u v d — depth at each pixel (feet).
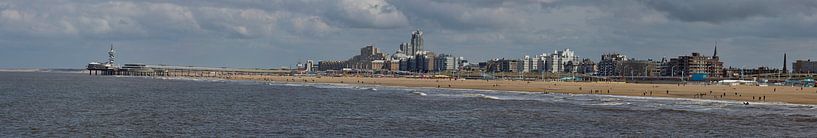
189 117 206.59
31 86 508.12
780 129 170.19
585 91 415.44
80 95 355.97
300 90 452.76
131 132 165.37
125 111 232.53
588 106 257.96
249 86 555.28
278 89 474.08
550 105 265.34
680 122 187.52
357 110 237.45
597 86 509.76
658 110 233.35
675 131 166.20
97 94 370.32
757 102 278.46
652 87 479.82
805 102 275.39
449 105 266.77
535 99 317.01
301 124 184.03
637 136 157.17
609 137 155.33
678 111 228.43
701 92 376.68
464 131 167.22
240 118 203.10
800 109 236.84
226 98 327.88
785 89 419.13
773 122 187.52
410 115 213.87
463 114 217.36
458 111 231.30
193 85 578.66
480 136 157.38
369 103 282.77
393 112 226.99
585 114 215.92
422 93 398.83
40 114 216.95
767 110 232.12
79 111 231.50
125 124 184.03
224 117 206.69
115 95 359.05
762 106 253.65
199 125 181.16
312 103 282.97
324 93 397.80
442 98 328.90
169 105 268.00
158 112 227.81
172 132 165.58
